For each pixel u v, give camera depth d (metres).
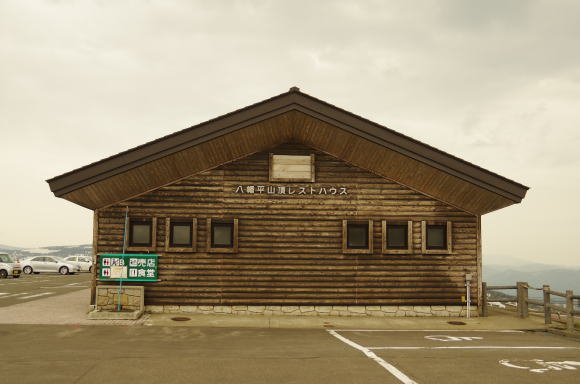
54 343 9.43
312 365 7.82
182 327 11.77
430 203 14.73
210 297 14.06
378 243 14.54
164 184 14.29
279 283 14.24
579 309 12.61
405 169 14.02
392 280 14.46
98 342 9.62
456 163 13.41
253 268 14.22
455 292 14.57
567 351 9.53
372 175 14.73
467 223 14.77
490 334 11.84
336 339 10.55
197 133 12.99
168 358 8.18
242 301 14.11
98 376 6.92
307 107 13.07
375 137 13.27
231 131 13.05
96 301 13.55
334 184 14.61
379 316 14.30
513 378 7.20
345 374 7.25
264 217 14.40
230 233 14.44
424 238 14.57
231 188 14.40
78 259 46.16
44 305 15.46
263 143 14.20
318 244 14.41
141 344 9.48
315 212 14.48
